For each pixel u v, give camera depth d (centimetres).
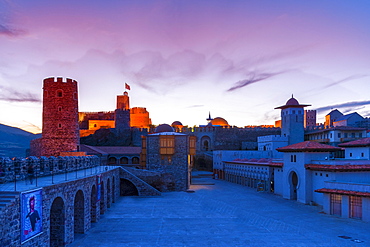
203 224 3444
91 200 3500
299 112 10000
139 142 12356
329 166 4388
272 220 3659
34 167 2847
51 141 5669
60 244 2506
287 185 5319
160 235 2992
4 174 2383
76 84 6016
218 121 14488
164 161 6388
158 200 5075
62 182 2466
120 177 5538
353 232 3145
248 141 13125
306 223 3528
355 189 3772
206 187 6944
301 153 4994
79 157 4266
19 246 1803
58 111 5706
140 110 14888
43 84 5812
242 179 7506
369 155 5197
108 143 12169
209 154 11719
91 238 2866
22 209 1828
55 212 2502
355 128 8769
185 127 13075
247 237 2950
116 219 3662
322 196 4544
